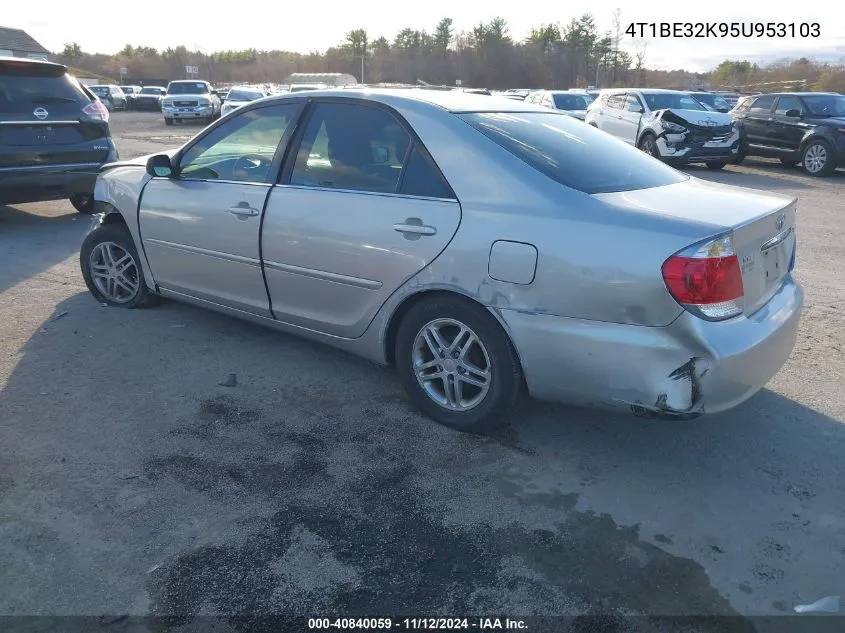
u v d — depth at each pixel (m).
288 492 3.11
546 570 2.66
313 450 3.45
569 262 3.04
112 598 2.48
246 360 4.48
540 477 3.26
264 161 4.21
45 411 3.76
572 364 3.12
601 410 3.20
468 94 4.10
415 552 2.74
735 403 3.06
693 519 2.97
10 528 2.82
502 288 3.21
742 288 3.03
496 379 3.39
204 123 31.30
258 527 2.87
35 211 9.27
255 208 4.12
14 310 5.29
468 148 3.42
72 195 8.30
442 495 3.11
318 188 3.90
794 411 3.90
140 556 2.69
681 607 2.49
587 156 3.62
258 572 2.62
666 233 2.90
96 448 3.42
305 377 4.26
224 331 4.95
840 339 4.96
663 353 2.91
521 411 3.88
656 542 2.83
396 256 3.54
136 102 46.75
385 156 3.70
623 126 16.55
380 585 2.57
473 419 3.54
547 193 3.19
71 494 3.05
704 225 2.91
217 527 2.87
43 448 3.41
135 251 5.08
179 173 4.64
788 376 4.34
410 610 2.46
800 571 2.68
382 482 3.20
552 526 2.91
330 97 3.99
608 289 2.96
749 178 14.19
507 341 3.32
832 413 3.88
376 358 3.90
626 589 2.57
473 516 2.97
